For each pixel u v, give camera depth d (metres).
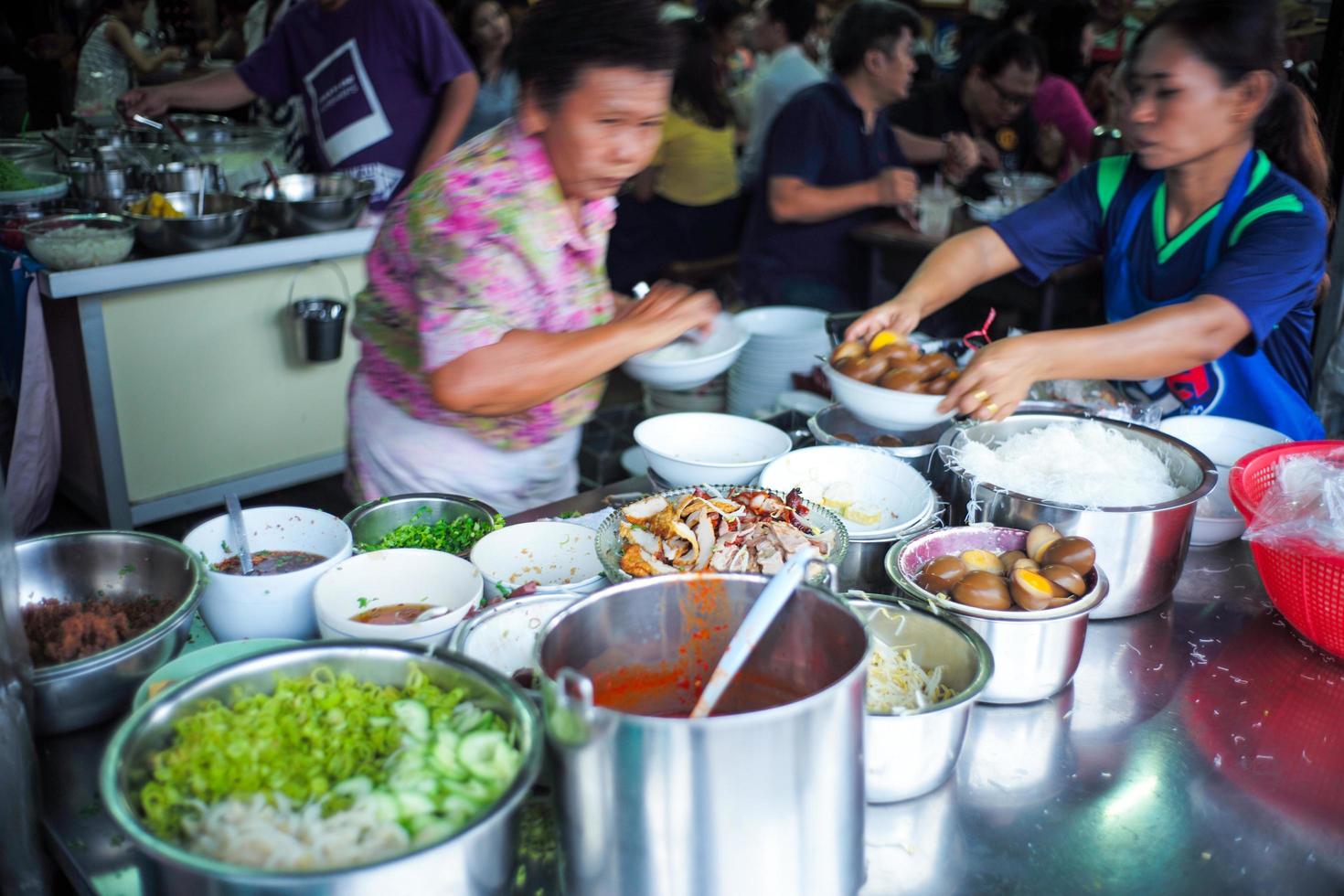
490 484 1.67
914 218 3.66
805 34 4.07
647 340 1.39
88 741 1.13
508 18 4.28
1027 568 1.25
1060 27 4.21
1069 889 0.97
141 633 1.20
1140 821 1.06
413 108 3.35
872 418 1.62
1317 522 1.30
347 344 3.51
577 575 1.40
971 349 1.98
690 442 1.72
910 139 4.24
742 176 4.71
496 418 1.60
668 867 0.80
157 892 0.78
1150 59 1.64
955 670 1.14
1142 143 1.71
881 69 3.18
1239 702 1.25
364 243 3.28
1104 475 1.47
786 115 3.28
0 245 3.07
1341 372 2.08
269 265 3.11
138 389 3.10
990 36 4.36
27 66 5.66
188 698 0.91
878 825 1.04
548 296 1.45
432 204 1.35
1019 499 1.39
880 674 1.11
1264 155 1.76
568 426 1.68
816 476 1.55
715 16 4.89
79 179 3.28
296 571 1.26
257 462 3.43
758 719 0.75
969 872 0.98
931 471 1.61
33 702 1.07
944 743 1.04
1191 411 1.95
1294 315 1.90
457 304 1.37
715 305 1.46
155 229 2.91
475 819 0.76
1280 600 1.36
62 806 1.04
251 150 3.58
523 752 0.84
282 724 0.92
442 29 3.26
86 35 5.26
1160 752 1.16
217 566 1.38
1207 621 1.42
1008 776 1.11
